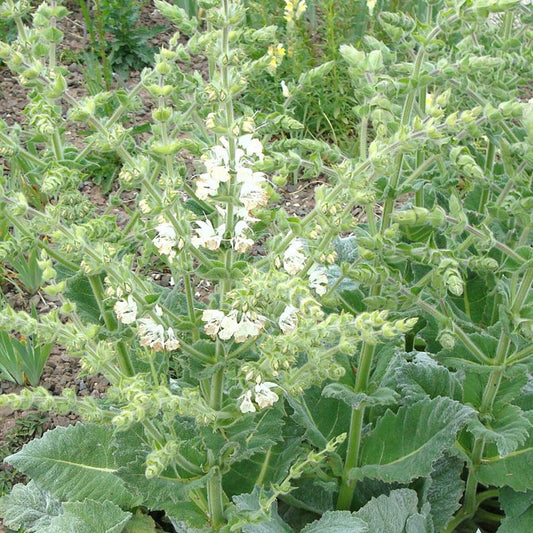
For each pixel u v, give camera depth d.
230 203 0.57
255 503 0.74
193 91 0.75
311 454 0.66
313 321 0.57
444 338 0.70
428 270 0.87
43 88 0.65
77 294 0.83
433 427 0.80
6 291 1.31
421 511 0.83
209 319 0.59
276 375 0.58
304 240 0.71
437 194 1.03
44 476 0.85
